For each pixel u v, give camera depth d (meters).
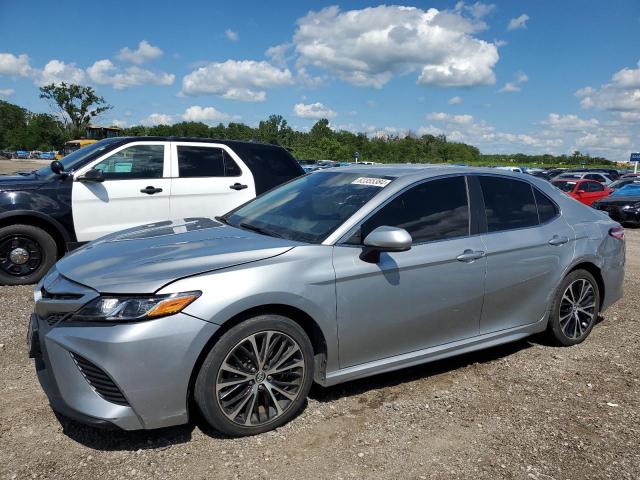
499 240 3.97
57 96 81.44
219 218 4.32
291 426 3.15
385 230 3.17
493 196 4.12
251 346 2.95
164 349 2.68
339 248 3.29
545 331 4.57
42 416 3.20
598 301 4.76
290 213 3.82
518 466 2.82
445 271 3.64
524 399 3.60
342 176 4.13
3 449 2.84
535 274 4.18
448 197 3.87
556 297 4.41
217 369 2.84
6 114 112.75
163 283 2.75
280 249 3.17
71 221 6.52
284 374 3.11
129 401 2.66
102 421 2.65
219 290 2.82
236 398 2.95
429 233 3.67
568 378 3.97
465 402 3.53
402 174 3.82
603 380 3.94
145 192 6.95
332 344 3.22
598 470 2.81
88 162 6.71
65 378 2.72
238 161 7.69
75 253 3.41
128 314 2.66
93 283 2.79
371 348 3.41
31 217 6.31
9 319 4.99
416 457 2.88
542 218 4.39
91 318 2.68
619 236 4.93
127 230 3.97
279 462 2.79
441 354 3.74
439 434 3.12
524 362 4.26
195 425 3.13
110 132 52.09
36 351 2.94
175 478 2.63
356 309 3.28
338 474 2.70
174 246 3.27
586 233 4.59
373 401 3.50
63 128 95.12
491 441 3.06
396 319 3.46
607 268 4.77
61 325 2.77
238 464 2.76
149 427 2.73
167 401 2.73
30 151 102.81
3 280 6.24
